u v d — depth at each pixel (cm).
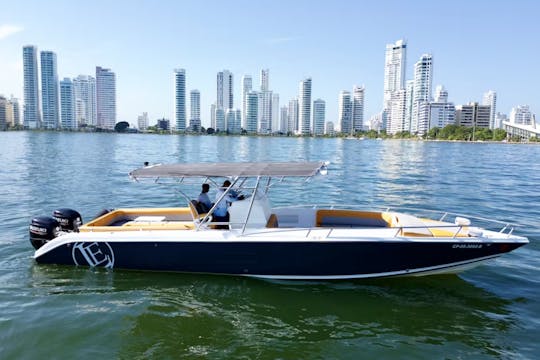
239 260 751
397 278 777
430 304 679
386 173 2888
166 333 584
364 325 610
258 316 634
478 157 5191
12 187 1898
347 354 535
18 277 768
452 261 734
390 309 660
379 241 715
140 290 718
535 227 1209
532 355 535
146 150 5541
